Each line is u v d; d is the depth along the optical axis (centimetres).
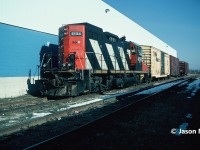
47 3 1898
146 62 2877
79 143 588
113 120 827
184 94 1630
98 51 1639
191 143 597
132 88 2147
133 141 612
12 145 588
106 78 1761
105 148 560
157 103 1227
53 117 877
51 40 1969
